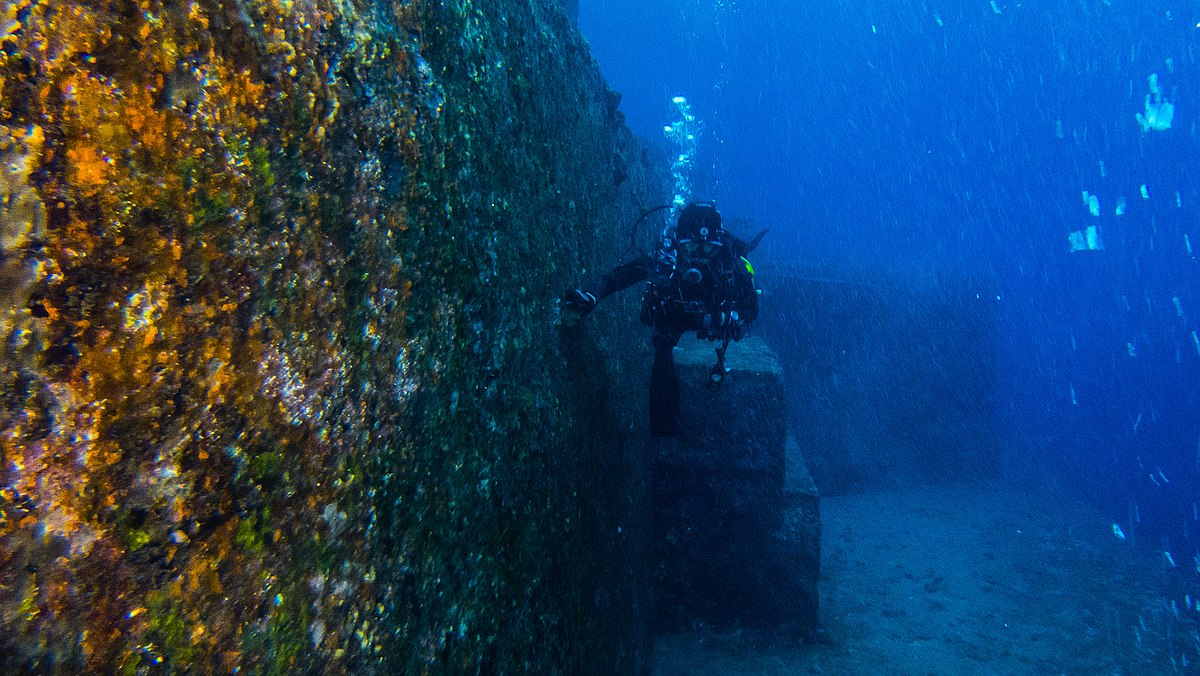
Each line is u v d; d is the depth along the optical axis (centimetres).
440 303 161
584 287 329
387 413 133
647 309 360
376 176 133
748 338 707
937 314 1135
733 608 587
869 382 1103
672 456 580
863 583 744
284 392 103
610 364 376
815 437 1058
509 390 210
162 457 81
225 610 88
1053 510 1065
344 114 123
